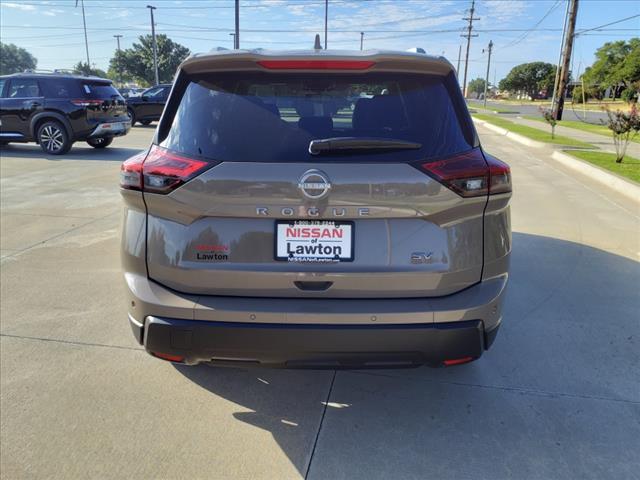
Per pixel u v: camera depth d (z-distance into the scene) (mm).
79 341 3326
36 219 6355
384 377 2967
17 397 2719
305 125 2199
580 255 5121
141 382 2881
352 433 2479
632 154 13289
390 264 2172
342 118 2229
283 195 2098
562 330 3535
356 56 2238
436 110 2279
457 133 2260
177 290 2236
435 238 2188
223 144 2172
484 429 2512
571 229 6117
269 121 2203
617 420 2588
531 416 2615
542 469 2254
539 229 6105
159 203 2199
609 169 9938
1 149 13352
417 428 2518
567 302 3990
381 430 2502
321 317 2111
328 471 2230
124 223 2359
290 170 2094
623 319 3709
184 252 2197
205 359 2244
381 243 2164
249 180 2102
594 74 79000
